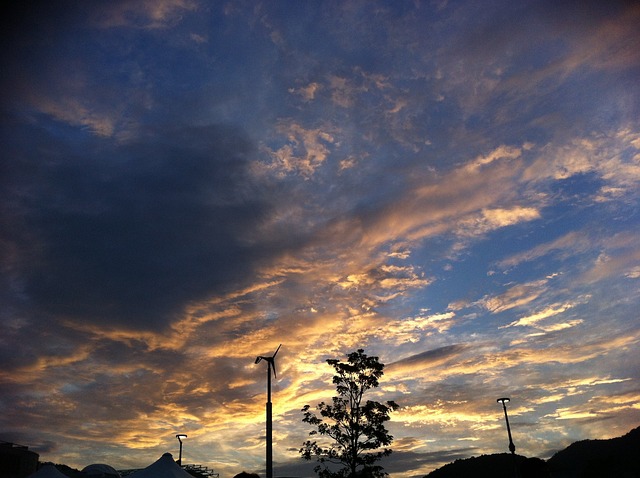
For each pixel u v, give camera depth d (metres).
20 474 54.78
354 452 48.41
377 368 51.62
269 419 35.06
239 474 5.96
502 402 50.81
